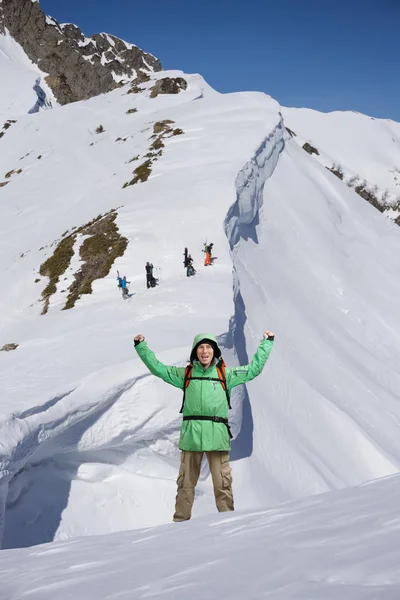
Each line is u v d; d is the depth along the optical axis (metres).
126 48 188.12
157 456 17.81
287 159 59.16
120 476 17.17
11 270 37.22
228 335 21.03
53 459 16.20
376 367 38.25
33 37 164.62
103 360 17.77
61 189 55.34
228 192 38.16
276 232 46.94
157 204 38.50
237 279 30.45
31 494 15.27
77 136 73.50
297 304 39.47
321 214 54.97
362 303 45.38
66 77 157.75
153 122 65.19
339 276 47.00
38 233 46.75
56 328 24.14
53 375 16.66
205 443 6.41
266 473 21.08
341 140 191.50
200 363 6.61
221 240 32.28
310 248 48.22
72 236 37.88
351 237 54.81
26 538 14.38
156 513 17.06
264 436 22.61
